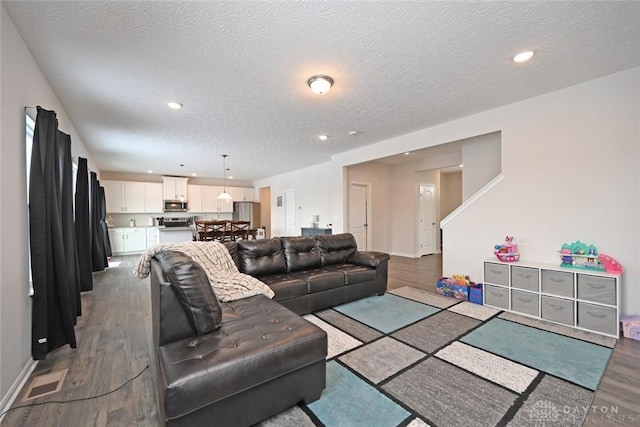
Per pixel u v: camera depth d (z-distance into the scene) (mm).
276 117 3551
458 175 8078
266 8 1651
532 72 2486
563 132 2811
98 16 1695
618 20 1796
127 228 7582
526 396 1589
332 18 1751
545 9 1691
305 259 3424
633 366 1872
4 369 1549
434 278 4547
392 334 2432
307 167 7191
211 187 9070
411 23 1810
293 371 1492
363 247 6664
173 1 1579
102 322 2779
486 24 1829
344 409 1505
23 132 1902
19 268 1777
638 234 2438
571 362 1940
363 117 3584
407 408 1505
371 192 6766
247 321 1746
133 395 1634
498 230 3314
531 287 2811
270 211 9625
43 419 1433
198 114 3398
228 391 1267
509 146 3191
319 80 2496
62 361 2021
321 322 2717
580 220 2725
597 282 2418
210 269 2463
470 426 1372
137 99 2936
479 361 1973
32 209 1940
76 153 3912
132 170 7516
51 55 2104
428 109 3326
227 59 2211
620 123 2504
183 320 1558
